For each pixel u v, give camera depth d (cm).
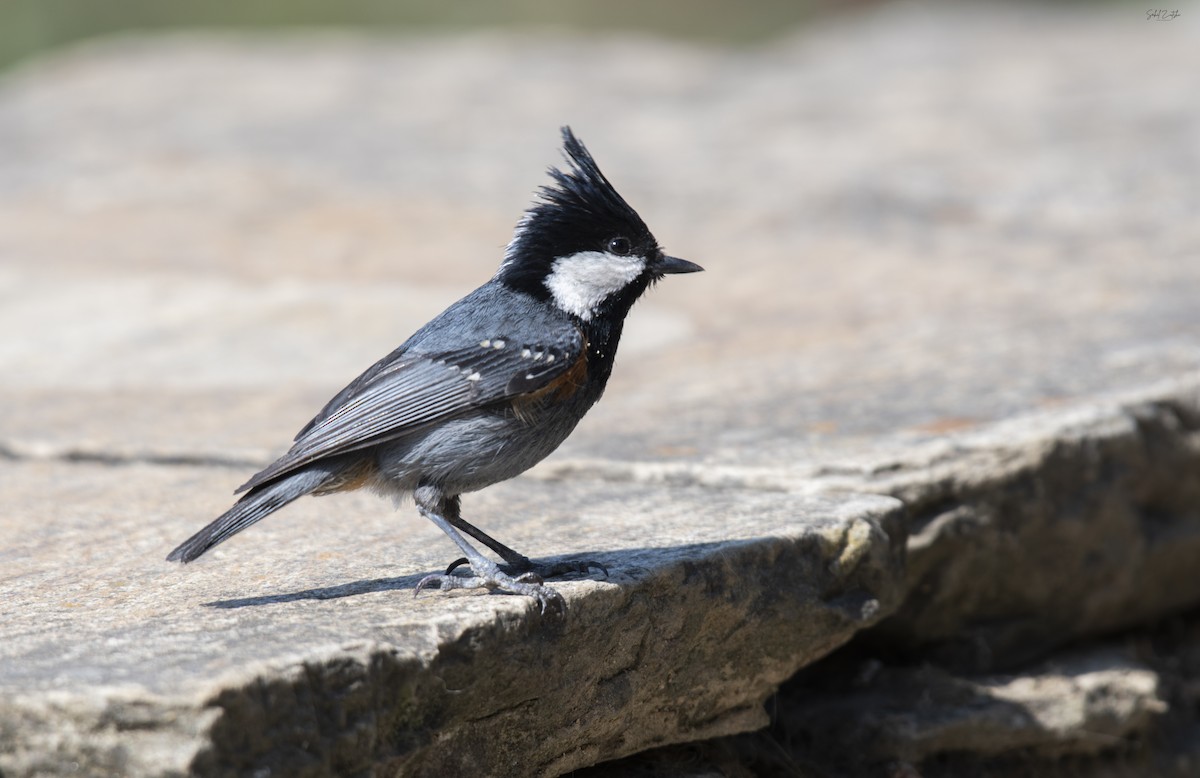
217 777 571
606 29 4572
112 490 1024
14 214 2033
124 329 1522
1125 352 1236
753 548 830
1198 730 1116
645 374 1330
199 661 613
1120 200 1905
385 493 816
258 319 1547
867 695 990
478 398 780
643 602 766
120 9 4100
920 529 962
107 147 2425
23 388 1323
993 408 1096
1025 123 2406
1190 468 1105
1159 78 2764
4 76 3688
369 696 629
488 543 816
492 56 3312
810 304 1541
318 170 2238
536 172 2192
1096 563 1056
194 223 1961
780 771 926
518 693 705
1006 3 4128
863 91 2794
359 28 4297
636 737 790
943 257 1702
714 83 2964
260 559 841
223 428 1174
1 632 687
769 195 2019
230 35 4100
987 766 998
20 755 574
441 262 1756
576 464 1035
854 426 1086
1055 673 1048
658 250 868
